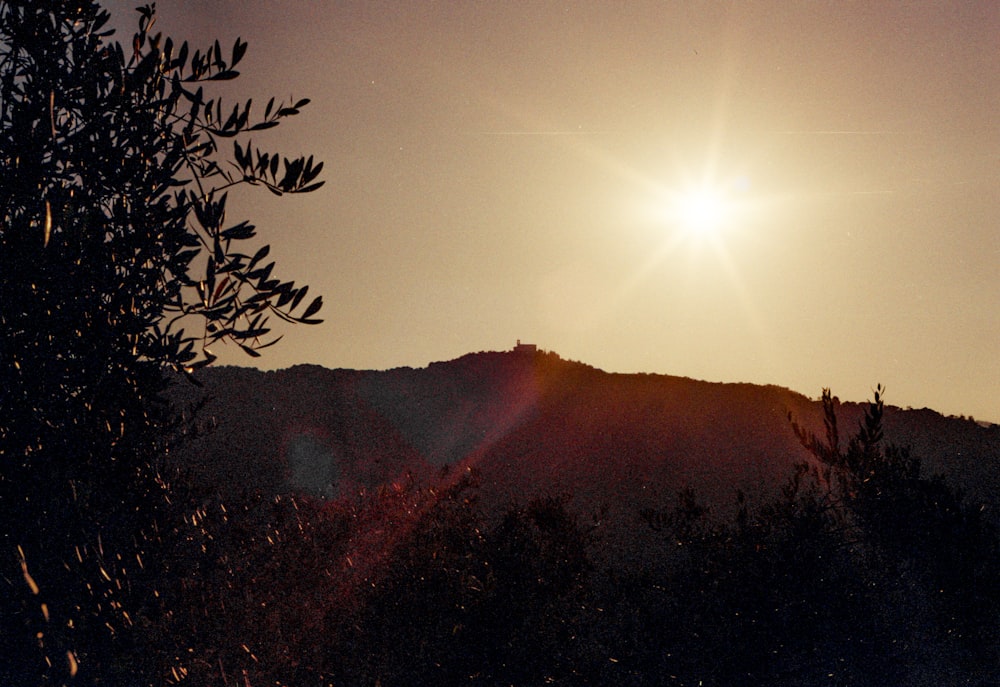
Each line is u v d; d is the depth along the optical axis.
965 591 7.60
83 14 3.48
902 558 7.82
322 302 3.41
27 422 3.24
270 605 6.09
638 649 7.18
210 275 3.31
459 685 6.49
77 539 3.54
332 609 6.60
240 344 3.37
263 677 5.52
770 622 7.35
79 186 3.33
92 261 3.16
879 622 7.52
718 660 7.34
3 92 3.28
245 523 6.81
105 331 3.23
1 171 3.13
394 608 6.65
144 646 4.04
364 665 6.33
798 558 7.52
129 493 3.88
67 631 3.53
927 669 7.51
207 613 5.30
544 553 7.48
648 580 8.22
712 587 7.81
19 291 3.08
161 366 3.41
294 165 3.46
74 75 3.34
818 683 7.35
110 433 3.52
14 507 3.33
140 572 3.99
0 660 3.40
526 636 6.77
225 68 3.48
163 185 3.36
